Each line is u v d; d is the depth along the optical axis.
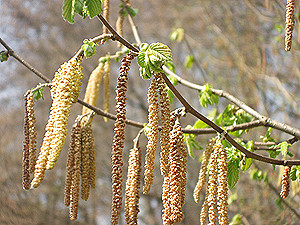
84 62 15.66
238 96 10.21
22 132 15.59
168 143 2.48
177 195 2.36
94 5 2.26
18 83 16.44
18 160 14.85
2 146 14.74
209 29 11.71
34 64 16.70
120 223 14.60
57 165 15.19
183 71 13.21
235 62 10.48
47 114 16.00
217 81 11.09
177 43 13.40
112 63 15.62
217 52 11.85
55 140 2.16
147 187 2.49
